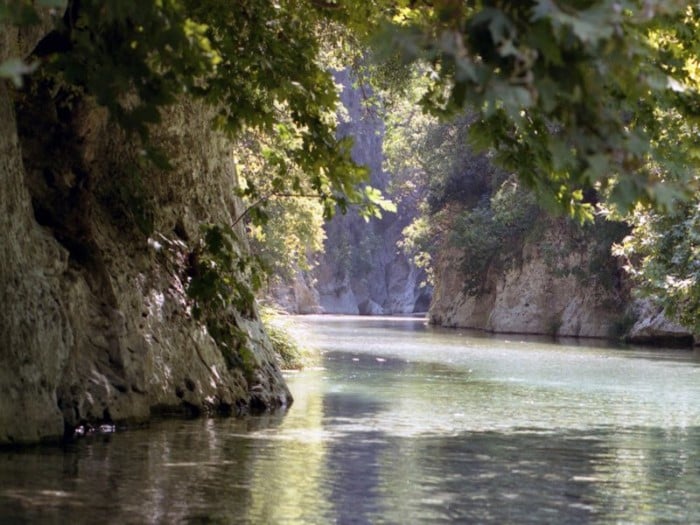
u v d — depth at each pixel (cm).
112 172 1323
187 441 1078
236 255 1445
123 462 911
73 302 1162
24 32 1009
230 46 1044
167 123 1365
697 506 779
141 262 1348
